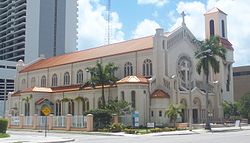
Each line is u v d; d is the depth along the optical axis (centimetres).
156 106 6175
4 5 17900
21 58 15775
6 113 8338
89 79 7006
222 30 8400
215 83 7269
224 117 7388
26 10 16000
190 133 4703
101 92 6794
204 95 6912
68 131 5541
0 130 4297
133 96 6162
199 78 7238
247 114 8044
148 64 6631
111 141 3275
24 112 8019
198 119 6738
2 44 17275
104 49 8019
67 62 8281
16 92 9069
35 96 7838
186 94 6556
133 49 6981
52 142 3412
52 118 6109
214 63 6103
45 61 9612
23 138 3931
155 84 6444
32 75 9275
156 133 4725
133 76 6366
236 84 12156
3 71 14000
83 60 7819
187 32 7169
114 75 6925
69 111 7538
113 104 5781
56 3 16838
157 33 6606
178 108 5866
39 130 6050
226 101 7662
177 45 6912
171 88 6291
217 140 3150
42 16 16300
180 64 6925
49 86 8650
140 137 4003
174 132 4881
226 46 8194
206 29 8444
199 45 6525
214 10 8394
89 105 7025
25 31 15888
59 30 16775
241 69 12106
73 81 8025
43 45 16138
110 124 5478
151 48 6581
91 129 5391
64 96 7712
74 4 17625
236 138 3425
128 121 5756
